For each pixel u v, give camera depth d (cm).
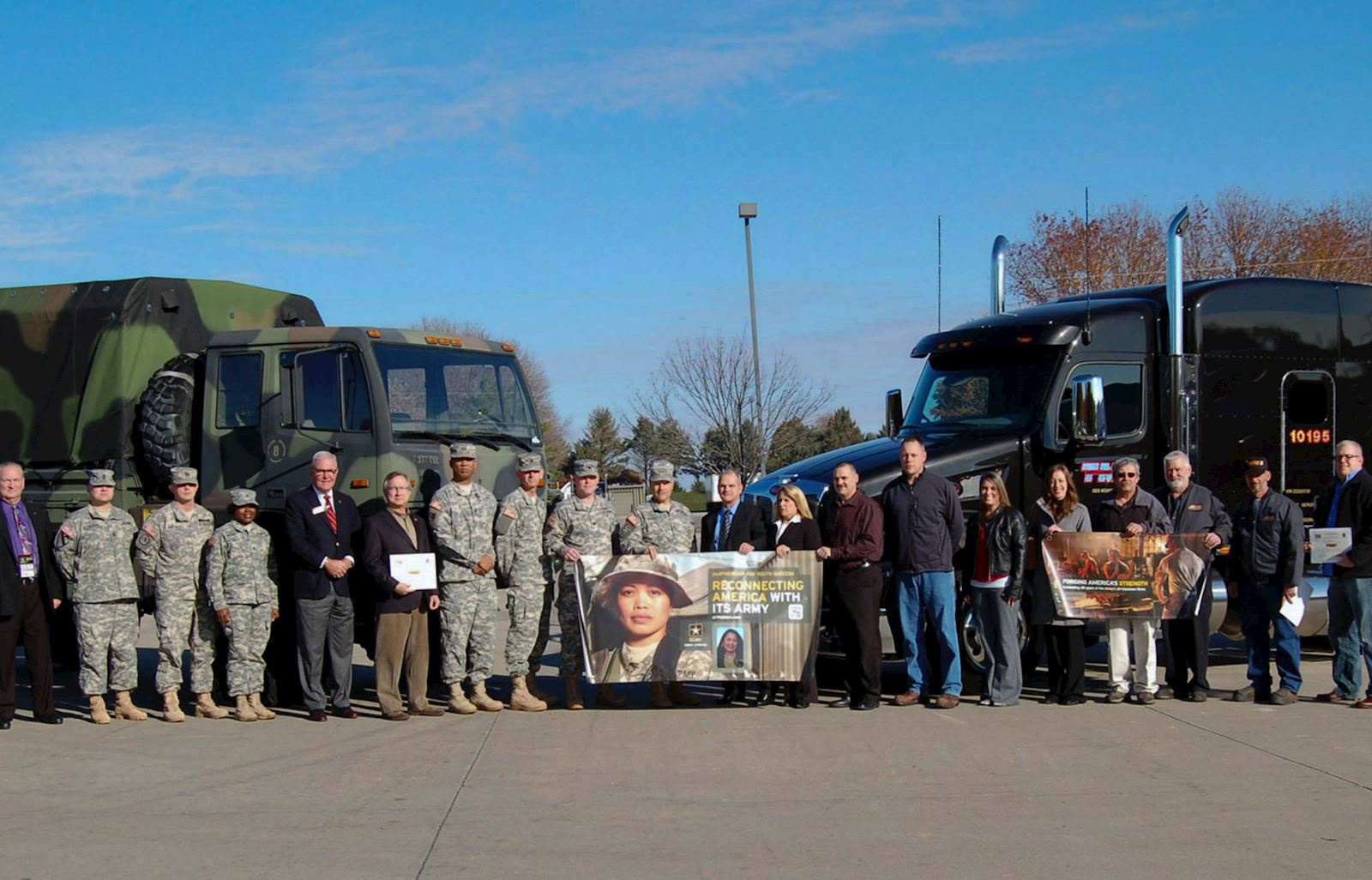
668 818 681
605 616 998
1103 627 1087
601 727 936
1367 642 987
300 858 620
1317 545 995
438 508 987
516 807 708
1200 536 1002
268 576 995
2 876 597
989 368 1169
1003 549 984
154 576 988
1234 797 711
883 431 1347
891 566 1042
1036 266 3600
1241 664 1250
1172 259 1149
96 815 705
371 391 1024
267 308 1248
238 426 1069
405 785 764
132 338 1119
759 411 2903
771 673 994
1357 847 618
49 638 993
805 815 684
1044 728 907
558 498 1091
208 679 999
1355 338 1260
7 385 1152
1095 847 621
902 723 933
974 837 639
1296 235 3900
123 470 1109
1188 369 1164
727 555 1000
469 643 1008
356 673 1264
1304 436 1227
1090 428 1076
